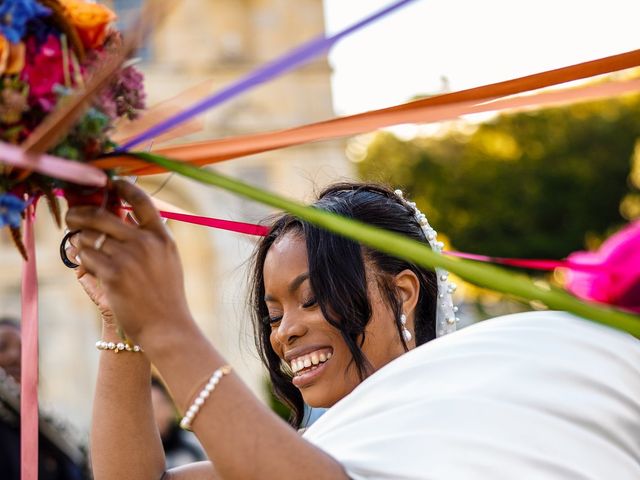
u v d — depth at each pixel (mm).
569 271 1973
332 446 1773
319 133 1662
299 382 2094
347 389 2072
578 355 1803
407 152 19219
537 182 19156
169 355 1581
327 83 18297
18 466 4180
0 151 1441
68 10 1580
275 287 2105
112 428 2154
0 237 16688
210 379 1583
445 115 1681
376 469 1693
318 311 2074
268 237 2221
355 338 2066
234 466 1570
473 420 1714
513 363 1788
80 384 16797
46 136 1454
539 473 1674
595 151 19250
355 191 2305
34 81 1552
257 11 17922
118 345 2148
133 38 1454
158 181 8000
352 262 2080
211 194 17453
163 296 1589
